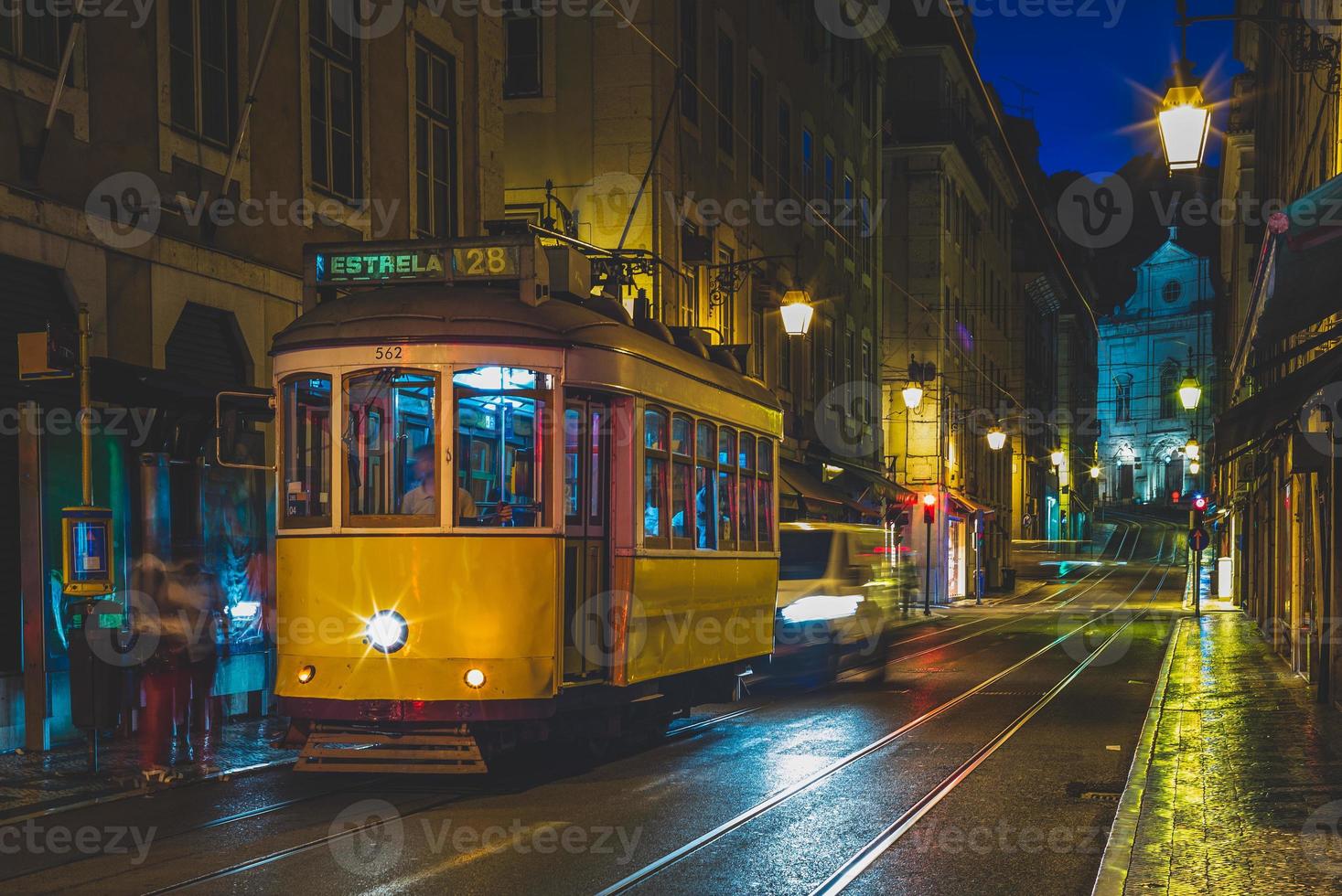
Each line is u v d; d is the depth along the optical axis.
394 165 17.73
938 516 49.06
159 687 11.19
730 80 29.48
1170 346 112.00
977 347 60.78
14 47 11.73
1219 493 53.69
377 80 17.36
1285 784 10.33
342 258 10.98
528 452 10.32
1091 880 7.40
